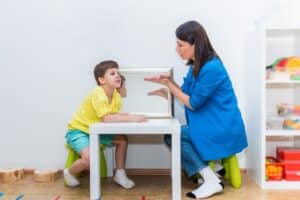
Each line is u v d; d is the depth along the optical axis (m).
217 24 1.82
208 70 1.53
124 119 1.52
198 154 1.57
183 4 1.82
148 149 1.89
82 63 1.87
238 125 1.59
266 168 1.64
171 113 1.74
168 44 1.84
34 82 1.88
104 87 1.63
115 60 1.86
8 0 1.86
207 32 1.83
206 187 1.51
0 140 1.92
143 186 1.68
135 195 1.54
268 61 1.84
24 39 1.87
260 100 1.61
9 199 1.49
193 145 1.58
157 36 1.84
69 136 1.65
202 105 1.59
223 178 1.75
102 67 1.63
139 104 1.76
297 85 1.80
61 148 1.90
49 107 1.89
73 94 1.88
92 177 1.46
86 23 1.85
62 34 1.86
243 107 1.85
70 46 1.86
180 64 1.84
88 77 1.87
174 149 1.43
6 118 1.91
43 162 1.92
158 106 1.75
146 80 1.66
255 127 1.69
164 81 1.62
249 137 1.80
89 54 1.86
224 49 1.83
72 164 1.66
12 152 1.92
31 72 1.88
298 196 1.50
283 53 1.83
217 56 1.61
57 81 1.88
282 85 1.84
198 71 1.56
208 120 1.58
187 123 1.68
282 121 1.68
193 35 1.55
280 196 1.51
